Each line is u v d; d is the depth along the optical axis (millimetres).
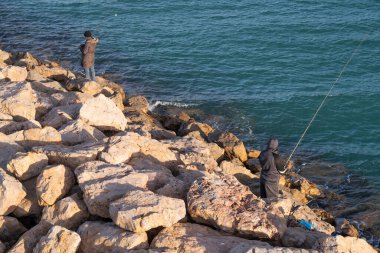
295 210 12352
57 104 16234
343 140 20312
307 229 11078
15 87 15914
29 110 14812
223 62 26469
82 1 34750
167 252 9031
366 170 18531
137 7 33594
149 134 15227
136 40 28969
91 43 19250
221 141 17906
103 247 9367
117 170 11117
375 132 20703
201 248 9211
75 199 10578
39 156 11594
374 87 23766
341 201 16688
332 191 17250
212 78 25000
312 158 19203
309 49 27719
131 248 9188
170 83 24547
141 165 12094
